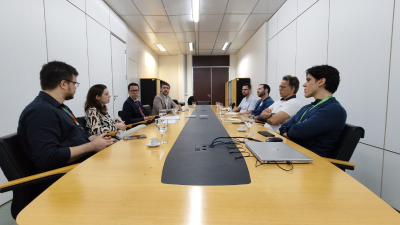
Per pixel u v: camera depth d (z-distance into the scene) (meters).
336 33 2.24
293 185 0.62
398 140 1.54
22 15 1.86
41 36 2.10
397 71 1.54
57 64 1.14
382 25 1.66
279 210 0.49
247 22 4.65
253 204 0.52
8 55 1.72
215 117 2.55
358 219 0.45
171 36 5.70
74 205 0.51
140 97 5.88
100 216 0.47
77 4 2.75
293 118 1.58
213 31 5.29
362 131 1.07
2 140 0.87
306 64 2.89
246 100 4.33
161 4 3.73
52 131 0.98
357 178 1.92
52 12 2.26
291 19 3.37
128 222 0.45
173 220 0.45
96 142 1.12
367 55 1.81
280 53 3.84
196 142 1.21
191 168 0.77
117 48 4.17
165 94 3.95
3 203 1.67
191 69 8.34
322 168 0.77
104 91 1.92
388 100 1.61
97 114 1.84
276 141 1.16
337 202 0.52
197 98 8.45
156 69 7.96
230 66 8.31
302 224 0.43
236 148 1.06
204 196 0.56
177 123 2.02
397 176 1.55
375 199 0.54
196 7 3.82
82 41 2.88
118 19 4.18
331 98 1.24
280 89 2.26
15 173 0.89
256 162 0.84
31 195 0.95
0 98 1.65
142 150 1.04
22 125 0.96
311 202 0.52
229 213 0.48
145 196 0.56
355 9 1.95
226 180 0.66
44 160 0.91
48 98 1.10
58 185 0.63
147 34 5.51
